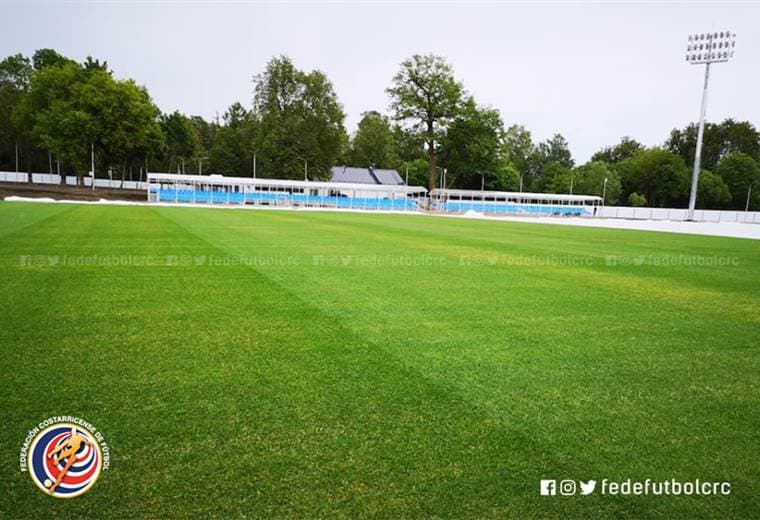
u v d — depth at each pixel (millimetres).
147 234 15633
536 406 3736
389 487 2664
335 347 4957
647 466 2982
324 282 8414
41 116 61469
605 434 3352
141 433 3158
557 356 4934
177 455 2922
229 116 100125
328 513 2441
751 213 66938
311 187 59906
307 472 2779
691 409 3801
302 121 68812
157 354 4613
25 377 4008
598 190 89188
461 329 5789
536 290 8367
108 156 67188
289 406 3590
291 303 6812
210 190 56781
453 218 42594
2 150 79125
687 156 98375
